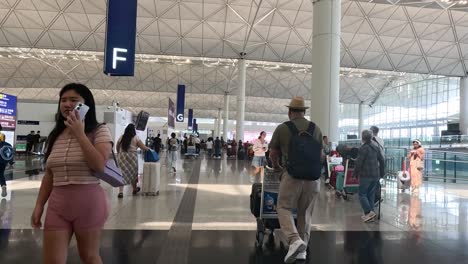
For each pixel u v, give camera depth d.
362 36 30.44
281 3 27.33
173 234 6.30
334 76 12.70
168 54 32.03
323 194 11.62
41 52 41.50
